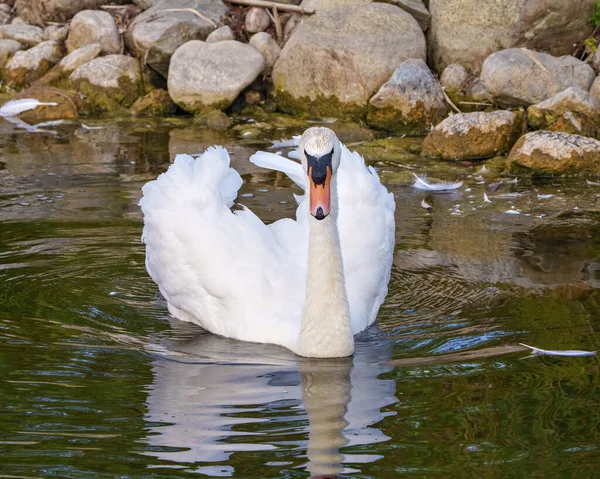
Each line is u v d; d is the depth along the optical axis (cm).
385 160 1886
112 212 1489
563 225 1443
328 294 963
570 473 717
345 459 741
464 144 1886
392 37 2191
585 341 992
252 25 2411
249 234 1095
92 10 2505
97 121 2242
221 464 734
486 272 1229
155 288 1197
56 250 1308
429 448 761
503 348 980
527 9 2125
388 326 1063
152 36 2331
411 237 1385
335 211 958
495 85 2056
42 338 1011
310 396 867
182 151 1928
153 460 739
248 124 2186
